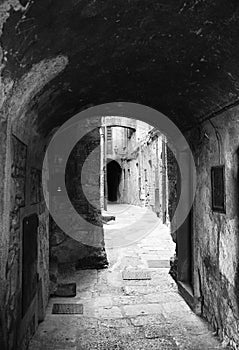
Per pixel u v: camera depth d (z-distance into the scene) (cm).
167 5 191
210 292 357
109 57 256
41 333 339
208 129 342
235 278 290
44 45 193
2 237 202
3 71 173
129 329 350
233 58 220
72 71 258
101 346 312
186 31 218
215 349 305
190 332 342
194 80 282
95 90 331
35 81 224
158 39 232
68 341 322
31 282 315
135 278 536
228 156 303
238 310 284
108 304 425
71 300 439
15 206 243
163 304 425
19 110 228
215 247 341
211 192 353
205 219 373
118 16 198
